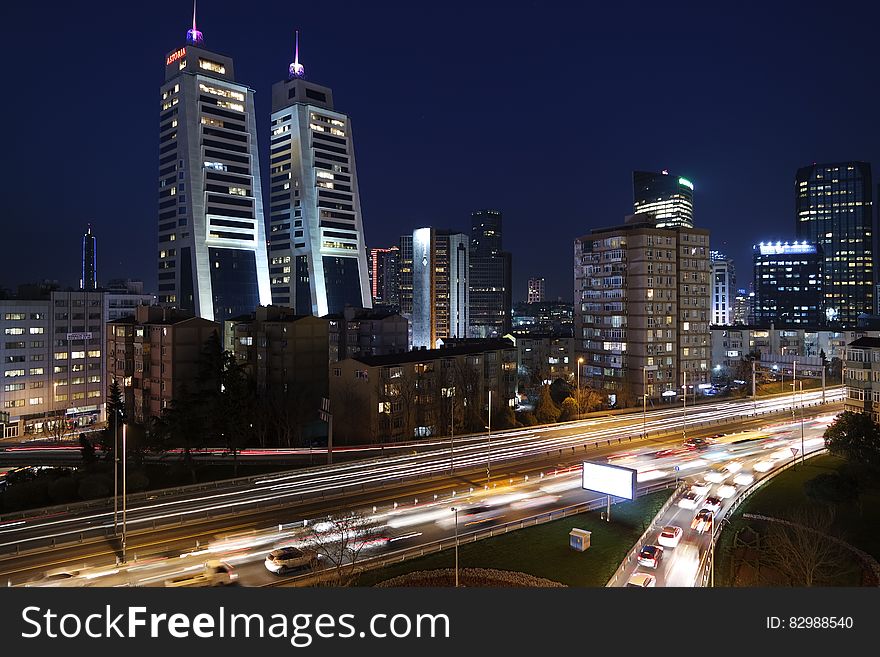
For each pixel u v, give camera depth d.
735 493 70.50
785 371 168.62
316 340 125.44
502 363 129.00
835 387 155.00
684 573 49.62
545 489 71.50
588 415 124.06
